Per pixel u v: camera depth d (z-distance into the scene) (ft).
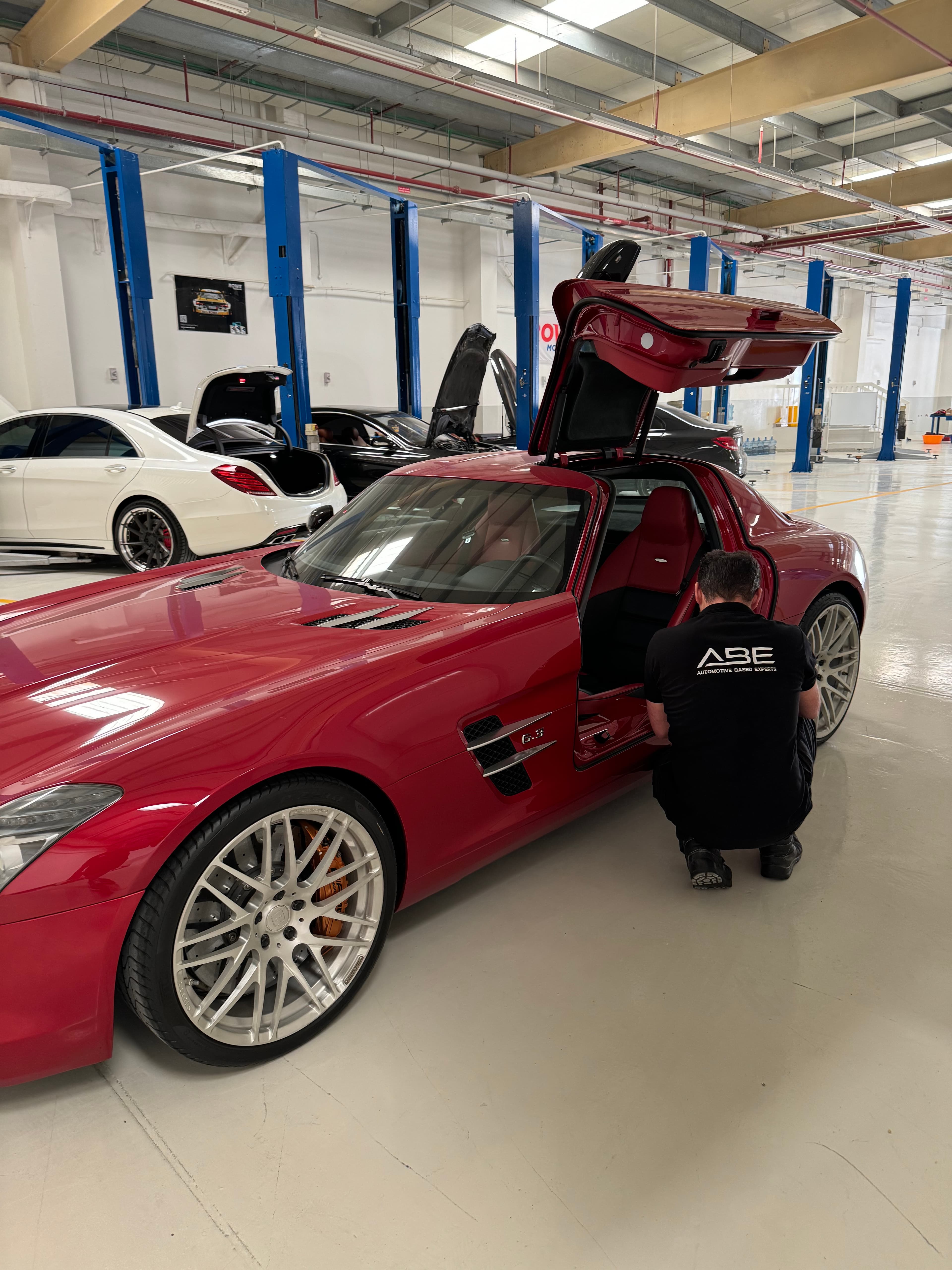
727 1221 4.23
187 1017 4.83
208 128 39.11
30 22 32.55
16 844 4.31
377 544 8.29
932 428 102.17
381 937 5.77
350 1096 5.03
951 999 5.93
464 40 37.19
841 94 34.19
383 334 49.37
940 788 9.30
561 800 7.04
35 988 4.37
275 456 21.89
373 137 46.29
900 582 20.03
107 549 20.34
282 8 32.48
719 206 65.82
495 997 5.89
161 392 40.63
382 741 5.45
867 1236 4.15
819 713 9.10
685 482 9.34
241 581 8.23
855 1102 4.99
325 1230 4.19
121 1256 4.07
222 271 41.88
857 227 58.29
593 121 33.83
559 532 7.66
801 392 54.95
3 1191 4.43
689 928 6.73
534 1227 4.19
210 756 4.75
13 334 35.63
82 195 36.24
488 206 48.44
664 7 33.30
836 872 7.61
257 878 5.07
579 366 8.36
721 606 6.62
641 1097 5.02
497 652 6.29
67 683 5.78
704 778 6.63
